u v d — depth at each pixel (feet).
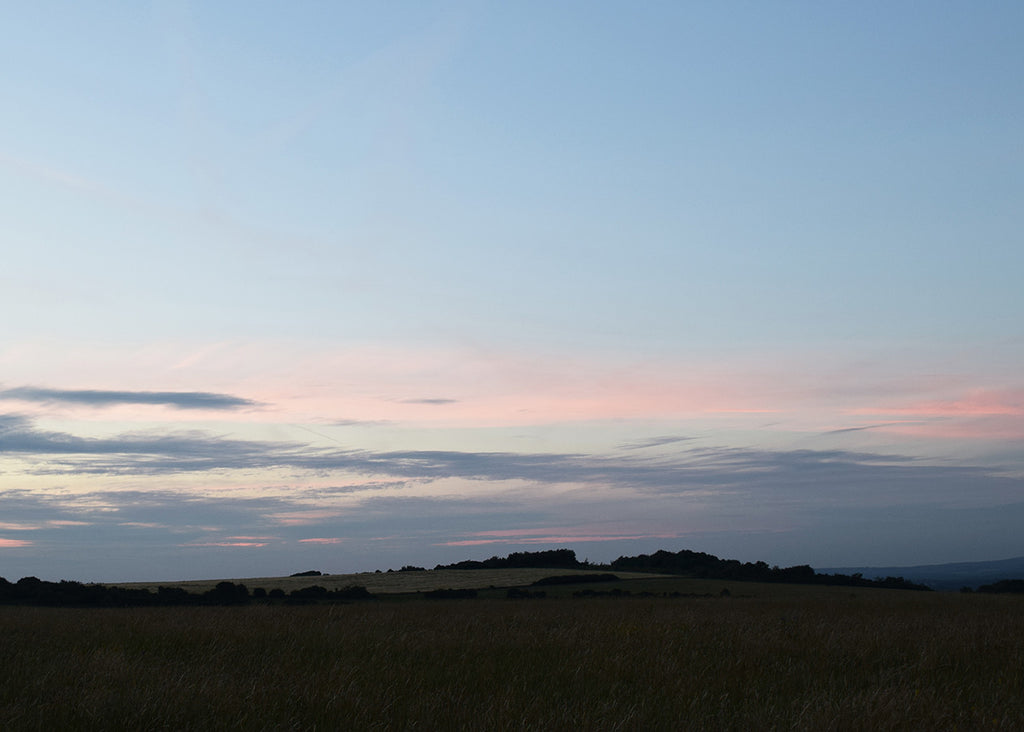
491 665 34.58
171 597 145.38
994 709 25.04
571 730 22.41
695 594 175.42
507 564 264.93
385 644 41.57
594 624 52.39
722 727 23.27
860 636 44.21
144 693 25.71
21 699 25.16
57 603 129.90
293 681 29.48
